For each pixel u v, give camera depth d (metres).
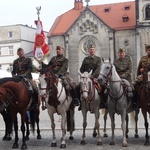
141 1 73.19
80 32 77.31
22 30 92.94
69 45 78.00
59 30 80.81
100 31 76.38
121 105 15.52
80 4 88.12
